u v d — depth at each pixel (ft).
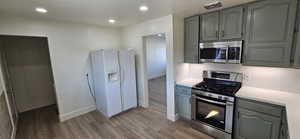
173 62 9.56
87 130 9.59
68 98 11.21
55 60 10.36
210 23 8.49
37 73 13.51
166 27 9.54
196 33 9.20
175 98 10.14
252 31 7.02
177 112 10.43
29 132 9.46
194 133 8.88
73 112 11.54
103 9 7.69
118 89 11.46
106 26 12.82
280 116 5.95
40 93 13.79
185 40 9.95
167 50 9.79
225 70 9.20
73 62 11.25
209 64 9.91
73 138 8.75
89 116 11.63
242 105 7.00
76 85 11.58
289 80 7.10
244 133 7.16
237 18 7.42
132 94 12.57
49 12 8.02
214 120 8.20
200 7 7.61
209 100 8.10
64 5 6.91
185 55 10.12
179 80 10.21
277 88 7.48
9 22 8.44
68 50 10.90
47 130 9.67
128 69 12.03
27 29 9.07
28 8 7.23
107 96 10.85
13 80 12.29
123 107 12.03
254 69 8.06
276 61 6.54
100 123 10.46
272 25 6.41
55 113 12.39
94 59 11.56
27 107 13.16
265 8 6.51
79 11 7.97
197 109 8.93
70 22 10.78
